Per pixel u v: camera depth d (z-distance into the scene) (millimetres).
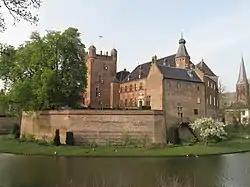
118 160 42781
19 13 12719
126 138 55938
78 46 62719
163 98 64000
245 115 90812
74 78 61594
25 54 61375
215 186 26938
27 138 60562
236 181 28844
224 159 43688
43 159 43156
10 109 64250
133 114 56656
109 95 92125
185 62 86125
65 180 29000
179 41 88438
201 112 70062
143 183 28078
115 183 28031
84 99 91000
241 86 115250
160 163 40094
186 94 67812
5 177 30188
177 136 61094
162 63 91188
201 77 71938
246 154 49594
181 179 29703
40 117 60875
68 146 53219
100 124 56156
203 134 60156
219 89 95188
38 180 28922
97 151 49500
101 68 91750
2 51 16328
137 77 85875
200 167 36875
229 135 69938
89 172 33312
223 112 89750
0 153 49250
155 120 57219
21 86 58062
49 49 60062
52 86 57344
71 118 56344
